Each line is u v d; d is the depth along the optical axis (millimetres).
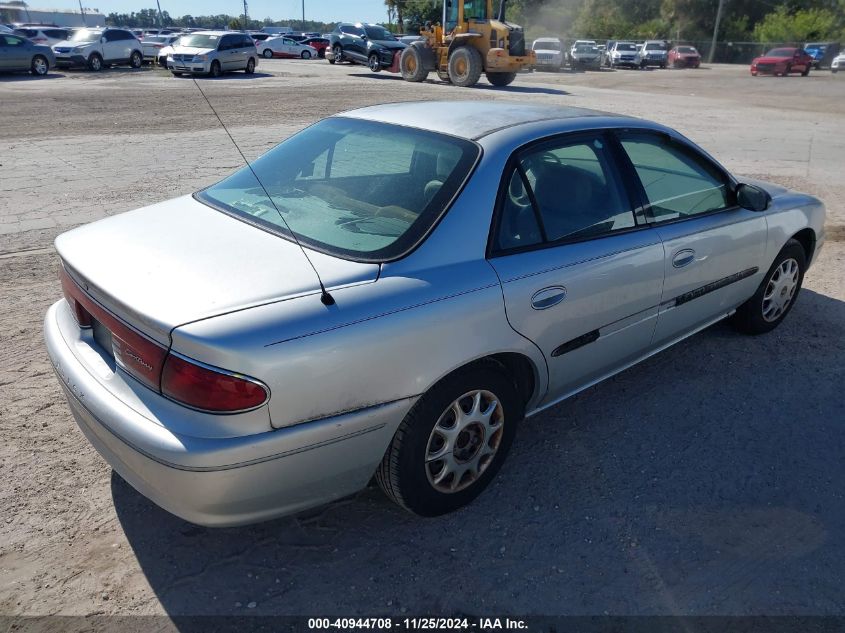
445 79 25562
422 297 2549
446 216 2758
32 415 3561
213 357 2166
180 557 2695
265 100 17672
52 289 5164
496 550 2793
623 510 3039
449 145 3043
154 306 2305
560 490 3154
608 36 64812
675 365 4348
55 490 3025
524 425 3660
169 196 7957
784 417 3795
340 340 2336
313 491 2477
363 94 19594
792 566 2758
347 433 2426
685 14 64375
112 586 2545
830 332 4887
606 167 3408
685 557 2783
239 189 3293
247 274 2471
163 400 2316
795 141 13602
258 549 2756
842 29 61781
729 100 22812
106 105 16281
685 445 3518
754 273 4340
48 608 2439
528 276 2881
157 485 2307
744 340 4723
